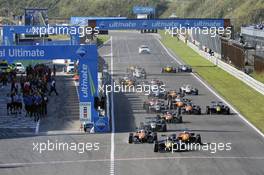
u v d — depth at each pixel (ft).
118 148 287.48
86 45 331.57
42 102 375.04
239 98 455.22
